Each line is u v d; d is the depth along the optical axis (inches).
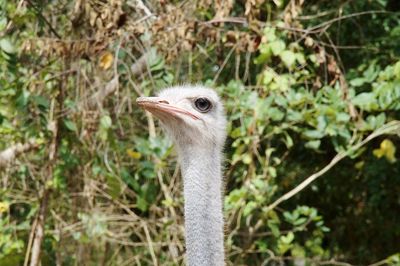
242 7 359.3
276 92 339.0
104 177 364.5
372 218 514.6
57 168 343.6
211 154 231.6
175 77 359.3
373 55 425.1
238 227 361.1
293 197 481.7
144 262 402.9
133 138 363.3
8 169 358.3
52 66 333.4
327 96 331.9
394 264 390.3
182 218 374.3
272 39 316.8
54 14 341.1
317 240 399.2
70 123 330.3
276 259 393.4
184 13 315.0
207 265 220.4
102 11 301.9
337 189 500.4
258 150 398.3
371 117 331.9
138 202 352.2
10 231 348.2
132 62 343.9
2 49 309.9
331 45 342.6
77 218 377.4
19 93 317.1
